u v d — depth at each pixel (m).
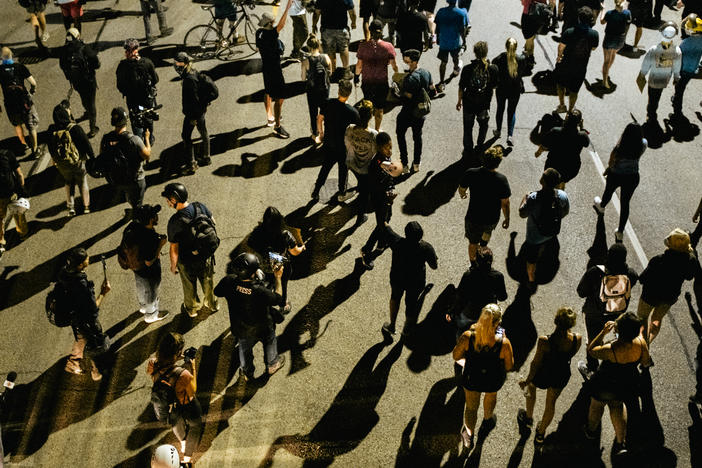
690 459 6.75
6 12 16.62
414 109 9.80
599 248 9.34
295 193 10.30
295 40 13.63
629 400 6.29
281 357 7.62
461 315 6.95
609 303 6.97
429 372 7.59
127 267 7.53
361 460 6.70
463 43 12.97
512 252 9.25
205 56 14.17
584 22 10.81
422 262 7.14
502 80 10.48
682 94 11.74
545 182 7.68
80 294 6.74
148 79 10.11
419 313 8.32
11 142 11.47
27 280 8.85
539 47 14.66
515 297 8.57
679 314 8.40
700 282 8.84
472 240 8.29
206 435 6.95
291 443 6.87
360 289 8.66
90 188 10.49
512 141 11.25
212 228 7.43
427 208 10.00
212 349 7.87
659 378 7.58
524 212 7.97
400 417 7.12
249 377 7.32
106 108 12.46
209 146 10.85
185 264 7.57
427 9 14.11
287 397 7.34
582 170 10.88
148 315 8.06
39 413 7.20
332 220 9.77
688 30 11.19
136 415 7.18
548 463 6.68
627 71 13.75
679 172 10.90
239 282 6.57
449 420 7.09
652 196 10.38
